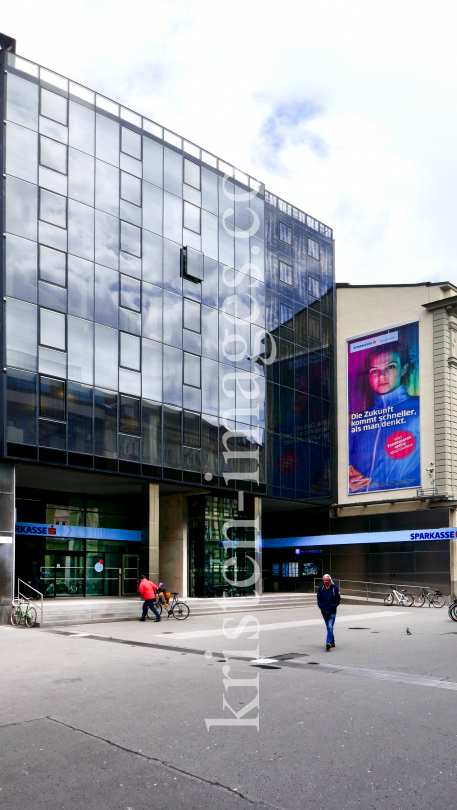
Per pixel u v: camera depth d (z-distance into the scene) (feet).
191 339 98.68
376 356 124.36
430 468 112.27
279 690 32.40
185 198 101.14
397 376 120.26
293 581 131.75
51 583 98.27
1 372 73.61
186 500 106.01
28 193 79.10
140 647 49.88
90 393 82.64
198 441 97.35
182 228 99.81
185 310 98.32
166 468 91.66
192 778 19.58
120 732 24.54
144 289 92.17
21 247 77.41
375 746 22.66
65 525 99.66
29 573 95.81
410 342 119.24
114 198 89.71
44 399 77.25
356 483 124.06
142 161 94.79
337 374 130.41
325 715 27.12
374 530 118.62
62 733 24.44
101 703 29.48
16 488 97.91
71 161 84.74
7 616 71.10
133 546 111.14
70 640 54.90
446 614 82.64
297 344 121.19
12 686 33.81
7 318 74.79
